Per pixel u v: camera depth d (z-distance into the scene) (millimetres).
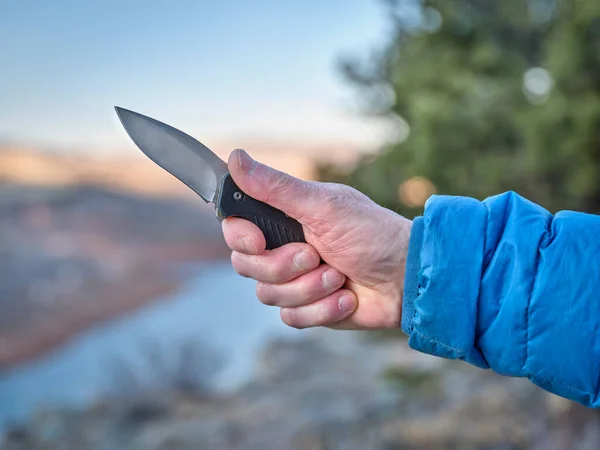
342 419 6816
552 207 5883
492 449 5012
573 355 1093
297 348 13305
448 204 1194
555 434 4461
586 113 5156
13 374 17125
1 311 30188
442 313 1164
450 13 7031
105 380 12992
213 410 9164
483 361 1202
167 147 1324
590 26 5484
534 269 1122
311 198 1333
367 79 8641
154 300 33438
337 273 1413
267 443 6539
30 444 8172
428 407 6996
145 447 7301
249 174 1306
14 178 79250
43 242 60406
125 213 79062
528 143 5480
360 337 13414
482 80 6598
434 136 6164
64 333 25109
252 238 1360
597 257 1092
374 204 1373
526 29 7016
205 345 13289
